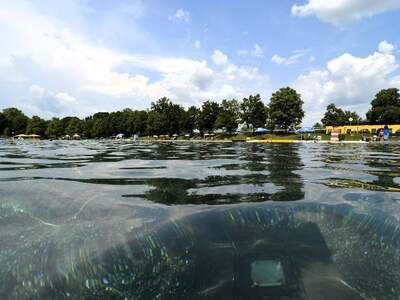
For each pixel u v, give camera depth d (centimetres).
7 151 1184
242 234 182
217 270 143
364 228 191
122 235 182
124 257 155
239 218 210
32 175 432
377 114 5122
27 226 199
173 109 5781
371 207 233
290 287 130
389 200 255
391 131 3747
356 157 789
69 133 8006
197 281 134
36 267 146
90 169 513
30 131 7675
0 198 274
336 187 319
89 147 1666
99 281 135
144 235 182
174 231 187
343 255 157
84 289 130
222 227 194
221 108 5412
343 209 227
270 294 125
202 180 379
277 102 4778
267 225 197
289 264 148
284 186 328
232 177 404
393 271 143
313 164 591
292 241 173
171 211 228
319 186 326
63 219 213
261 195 277
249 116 5034
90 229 192
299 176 412
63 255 158
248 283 133
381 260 152
